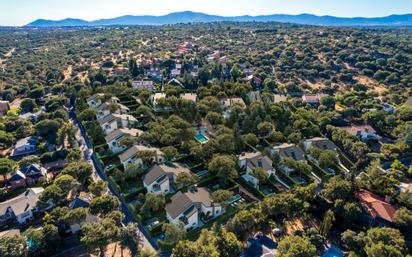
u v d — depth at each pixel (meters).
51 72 178.00
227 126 99.25
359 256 52.25
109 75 180.00
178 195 64.62
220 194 63.12
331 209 63.00
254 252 53.00
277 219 62.53
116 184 71.50
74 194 71.69
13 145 98.12
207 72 171.00
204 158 81.75
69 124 100.56
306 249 47.06
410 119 118.56
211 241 50.47
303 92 163.88
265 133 97.25
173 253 48.09
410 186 75.06
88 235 51.06
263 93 132.12
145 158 76.69
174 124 92.12
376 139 107.69
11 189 74.25
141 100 123.00
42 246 51.62
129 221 62.44
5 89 153.50
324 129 111.56
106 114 110.31
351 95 147.50
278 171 82.00
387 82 175.88
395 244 50.91
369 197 66.62
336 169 85.69
